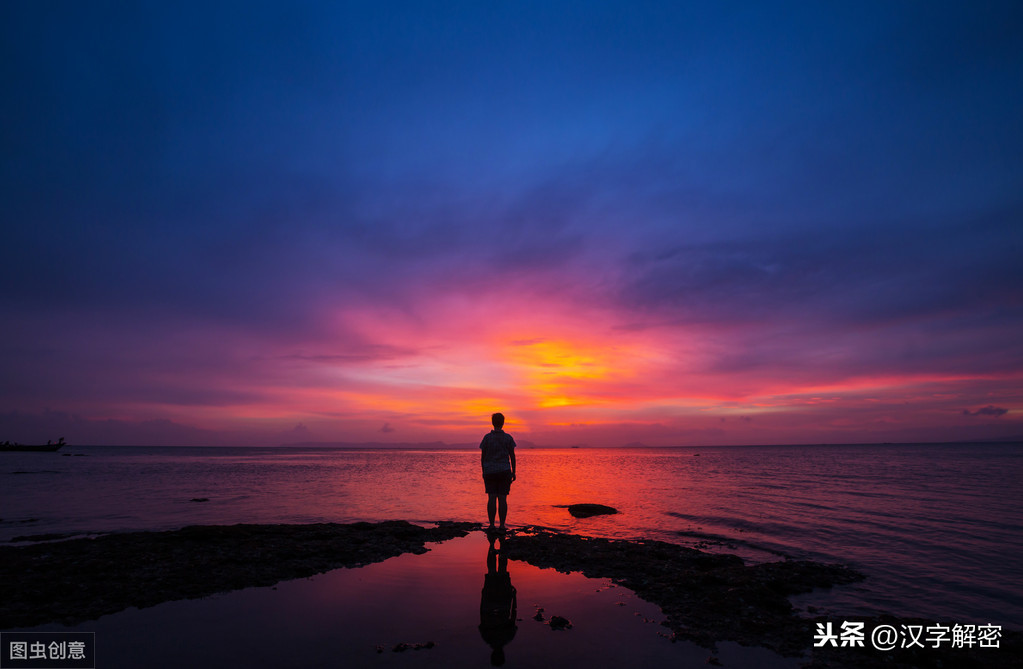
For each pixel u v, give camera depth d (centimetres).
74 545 870
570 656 428
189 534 929
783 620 525
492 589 634
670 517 1270
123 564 734
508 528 1109
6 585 628
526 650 439
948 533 1033
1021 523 1139
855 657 440
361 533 988
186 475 3052
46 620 514
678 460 6656
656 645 457
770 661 428
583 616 534
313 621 511
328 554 821
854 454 9125
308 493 1911
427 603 575
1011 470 3294
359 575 700
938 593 643
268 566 739
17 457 7700
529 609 556
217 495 1838
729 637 480
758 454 10475
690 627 505
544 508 1470
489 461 1080
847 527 1107
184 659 416
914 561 809
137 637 467
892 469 3569
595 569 737
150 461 5934
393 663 408
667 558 808
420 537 973
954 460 5466
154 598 588
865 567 774
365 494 1877
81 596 593
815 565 759
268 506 1519
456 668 400
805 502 1542
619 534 1058
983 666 425
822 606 589
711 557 805
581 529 1113
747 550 906
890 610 579
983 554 852
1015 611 575
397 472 3447
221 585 644
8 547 866
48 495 1831
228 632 480
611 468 4172
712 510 1385
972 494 1734
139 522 1220
